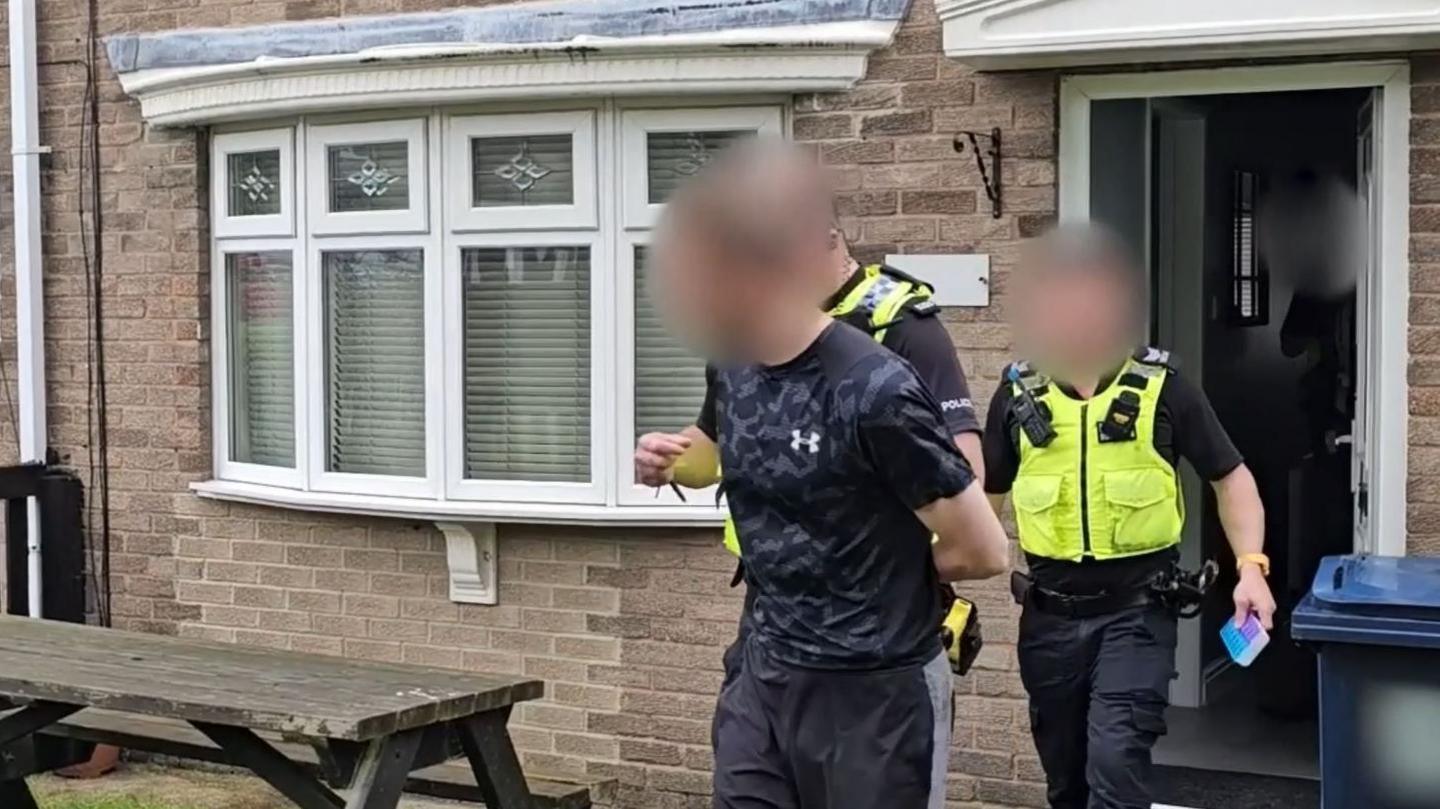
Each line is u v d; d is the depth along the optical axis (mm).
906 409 2840
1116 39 4582
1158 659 3896
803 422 2918
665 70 5285
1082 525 3902
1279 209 6508
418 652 5969
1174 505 3926
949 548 2957
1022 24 4680
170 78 6098
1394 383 4652
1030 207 5004
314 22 5930
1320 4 4387
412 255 5879
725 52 5215
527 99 5523
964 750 5152
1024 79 4992
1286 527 6621
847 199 5219
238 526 6309
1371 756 3166
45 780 6289
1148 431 3877
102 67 6445
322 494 5973
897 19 5133
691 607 5551
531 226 5613
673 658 5582
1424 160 4586
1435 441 4602
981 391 5062
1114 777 3801
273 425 6324
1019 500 4012
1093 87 4938
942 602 3236
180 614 6453
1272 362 6617
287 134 6043
